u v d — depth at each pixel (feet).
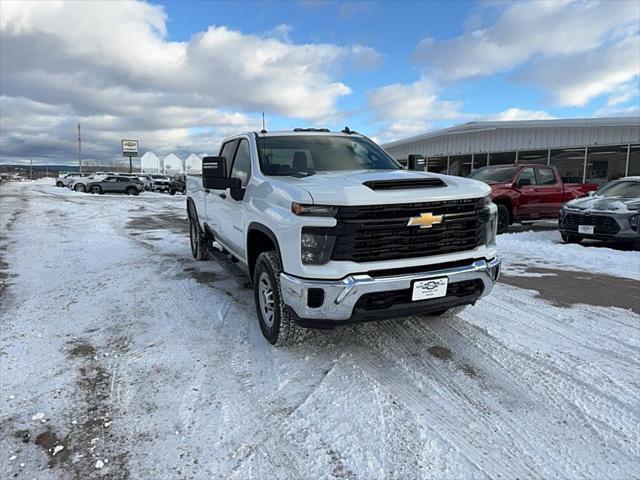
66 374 11.03
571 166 58.23
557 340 13.15
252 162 14.61
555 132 59.88
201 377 10.87
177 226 41.16
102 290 18.30
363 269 10.21
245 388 10.34
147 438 8.52
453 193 11.07
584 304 16.74
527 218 37.32
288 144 15.31
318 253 10.30
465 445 8.29
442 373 11.09
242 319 14.90
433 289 10.80
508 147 65.62
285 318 11.84
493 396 10.00
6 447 8.26
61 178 146.72
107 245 29.48
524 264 24.40
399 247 10.59
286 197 11.07
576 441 8.41
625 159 52.70
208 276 20.71
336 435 8.58
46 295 17.58
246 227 13.76
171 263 23.59
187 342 12.96
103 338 13.28
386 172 13.56
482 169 40.24
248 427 8.85
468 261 11.40
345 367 11.39
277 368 11.33
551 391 10.21
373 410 9.43
